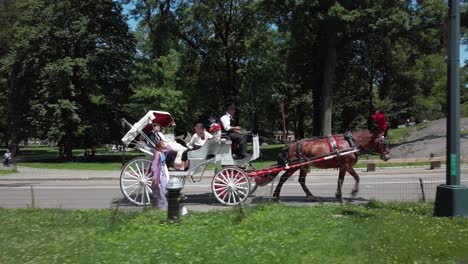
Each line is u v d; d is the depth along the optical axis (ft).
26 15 151.64
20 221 32.63
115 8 153.99
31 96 159.94
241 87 148.66
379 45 149.28
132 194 41.91
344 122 213.87
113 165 108.78
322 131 120.88
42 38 147.74
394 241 25.73
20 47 149.18
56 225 31.55
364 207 36.96
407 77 202.90
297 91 201.26
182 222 30.37
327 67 119.75
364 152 43.14
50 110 143.95
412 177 68.69
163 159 40.14
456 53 34.47
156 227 29.07
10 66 154.20
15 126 164.25
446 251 24.00
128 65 152.35
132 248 24.41
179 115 130.82
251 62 143.54
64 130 146.30
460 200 33.27
